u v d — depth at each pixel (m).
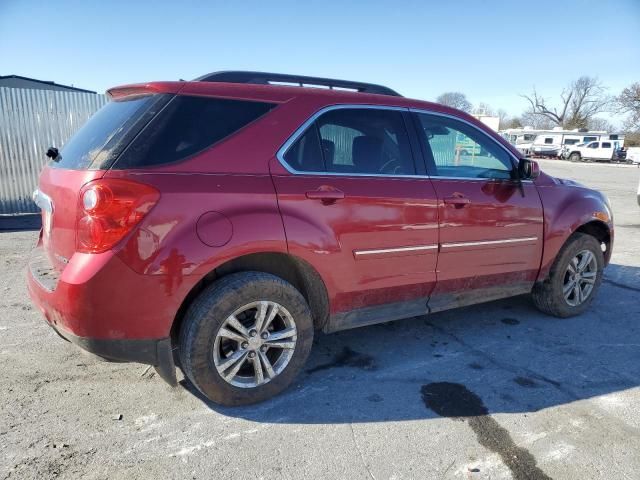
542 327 4.37
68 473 2.35
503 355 3.78
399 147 3.46
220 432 2.72
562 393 3.21
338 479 2.36
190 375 2.76
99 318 2.45
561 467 2.47
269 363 2.99
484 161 3.89
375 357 3.71
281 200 2.84
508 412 2.98
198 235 2.57
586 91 73.06
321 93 3.21
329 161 3.12
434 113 3.70
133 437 2.65
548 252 4.21
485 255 3.80
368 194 3.16
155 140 2.61
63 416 2.83
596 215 4.52
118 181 2.43
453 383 3.32
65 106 11.28
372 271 3.25
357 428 2.78
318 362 3.61
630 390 3.27
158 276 2.50
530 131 57.12
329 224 3.01
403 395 3.15
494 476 2.40
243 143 2.83
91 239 2.41
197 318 2.69
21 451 2.50
